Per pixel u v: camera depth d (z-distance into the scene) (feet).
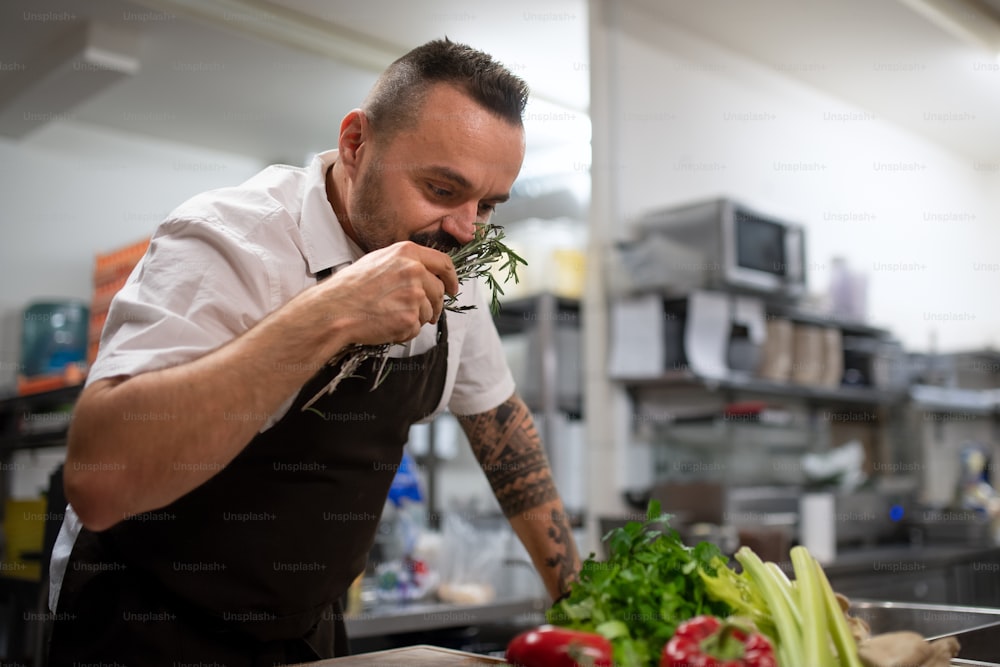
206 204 4.31
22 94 13.66
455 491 14.51
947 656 3.37
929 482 16.21
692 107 13.51
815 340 13.25
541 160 18.02
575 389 13.00
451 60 4.16
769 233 12.17
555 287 12.96
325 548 4.62
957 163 15.48
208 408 3.48
